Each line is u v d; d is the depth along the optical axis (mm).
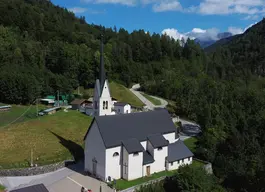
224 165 67188
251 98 100000
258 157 62094
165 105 136625
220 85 130875
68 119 94562
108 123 57844
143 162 58156
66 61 151500
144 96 156625
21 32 191500
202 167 59438
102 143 55438
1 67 130375
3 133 77125
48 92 127938
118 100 139000
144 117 64750
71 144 73438
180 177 53062
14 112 101062
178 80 164750
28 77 118500
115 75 179875
